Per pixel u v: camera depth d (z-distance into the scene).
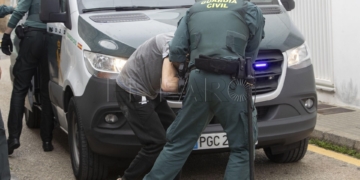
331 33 8.72
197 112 4.22
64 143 7.37
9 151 6.60
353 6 8.24
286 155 6.02
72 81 5.43
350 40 8.38
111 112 4.96
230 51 4.08
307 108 5.42
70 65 5.62
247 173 4.24
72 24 5.77
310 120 5.40
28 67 6.56
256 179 5.63
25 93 6.66
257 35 4.21
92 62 5.12
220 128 5.02
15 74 6.59
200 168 6.09
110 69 5.00
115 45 5.07
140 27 5.34
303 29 9.31
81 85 5.23
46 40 6.59
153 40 4.50
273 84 5.24
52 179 5.80
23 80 6.59
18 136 6.64
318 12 8.95
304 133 5.37
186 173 5.91
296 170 5.92
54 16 5.83
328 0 8.70
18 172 6.06
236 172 4.20
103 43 5.12
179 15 5.79
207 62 4.05
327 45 8.86
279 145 5.58
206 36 4.12
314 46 9.11
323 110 8.41
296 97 5.30
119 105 4.69
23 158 6.64
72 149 5.74
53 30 6.40
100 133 4.99
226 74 4.06
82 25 5.57
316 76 9.16
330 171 5.87
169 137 4.37
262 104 5.18
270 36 5.34
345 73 8.53
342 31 8.48
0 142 4.50
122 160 5.39
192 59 4.18
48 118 6.84
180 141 4.34
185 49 4.23
